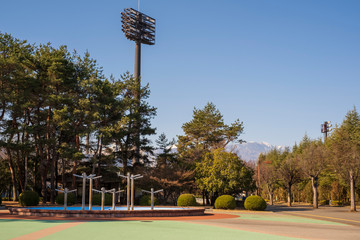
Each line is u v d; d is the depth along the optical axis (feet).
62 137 171.94
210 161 170.19
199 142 260.83
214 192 176.96
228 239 46.26
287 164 221.87
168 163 188.03
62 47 170.81
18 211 89.35
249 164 274.77
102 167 187.32
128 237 46.14
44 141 152.97
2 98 143.84
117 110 174.81
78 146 174.09
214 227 63.05
